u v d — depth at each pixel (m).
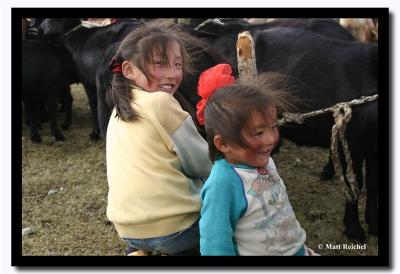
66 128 5.10
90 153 4.36
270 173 1.59
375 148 2.61
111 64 1.81
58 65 4.60
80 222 3.12
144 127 1.68
